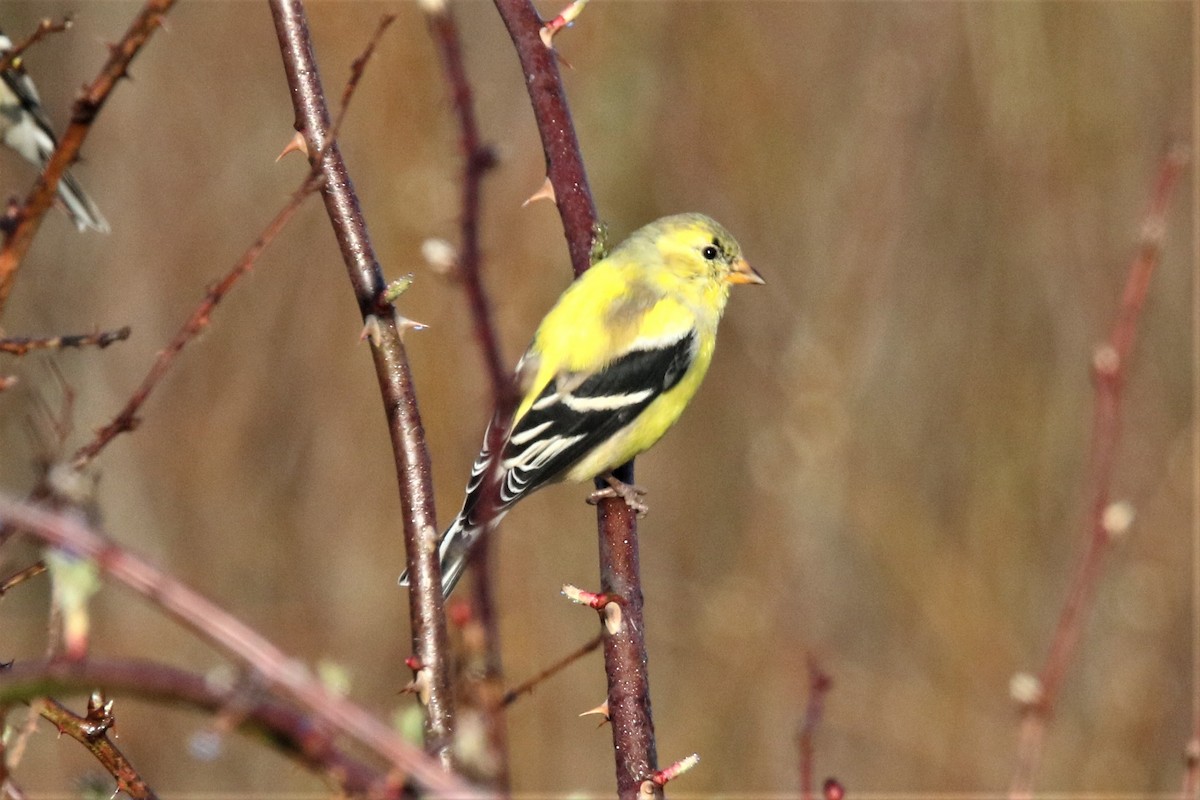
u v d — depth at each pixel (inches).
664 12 601.9
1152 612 561.6
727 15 616.7
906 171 607.5
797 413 567.5
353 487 566.9
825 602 568.4
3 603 495.5
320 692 94.0
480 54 558.9
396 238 529.0
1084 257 607.5
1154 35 608.4
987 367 613.0
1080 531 532.1
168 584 91.4
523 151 551.5
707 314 291.4
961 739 545.0
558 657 534.3
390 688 549.0
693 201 605.6
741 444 603.5
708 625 563.8
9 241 118.2
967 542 592.4
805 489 567.2
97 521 105.3
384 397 157.8
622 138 581.3
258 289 575.5
